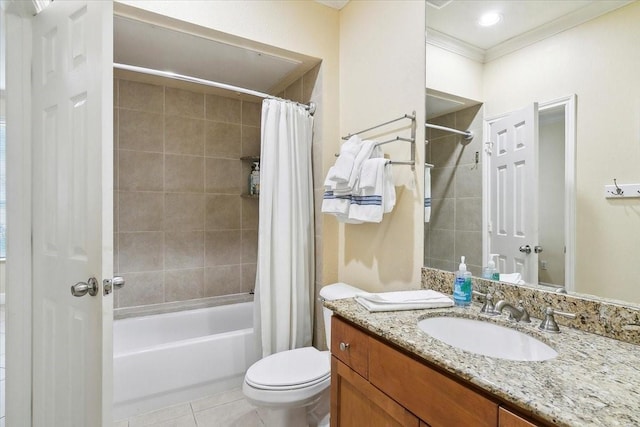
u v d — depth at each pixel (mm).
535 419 603
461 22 1381
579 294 1009
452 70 1416
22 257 1417
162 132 2488
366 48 1922
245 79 2443
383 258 1790
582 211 1004
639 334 860
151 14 1626
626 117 905
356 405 1088
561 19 1056
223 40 1865
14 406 1413
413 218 1609
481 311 1151
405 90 1650
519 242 1179
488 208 1289
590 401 589
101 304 1080
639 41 881
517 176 1188
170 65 2207
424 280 1533
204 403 1906
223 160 2727
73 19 1214
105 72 1072
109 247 1093
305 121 2137
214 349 1993
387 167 1600
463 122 1380
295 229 2049
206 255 2664
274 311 1992
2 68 2969
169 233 2521
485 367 723
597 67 967
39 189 1394
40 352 1409
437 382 792
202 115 2639
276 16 1935
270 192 1977
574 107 1020
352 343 1104
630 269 900
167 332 2357
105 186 1080
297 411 1545
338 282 2135
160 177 2484
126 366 1760
